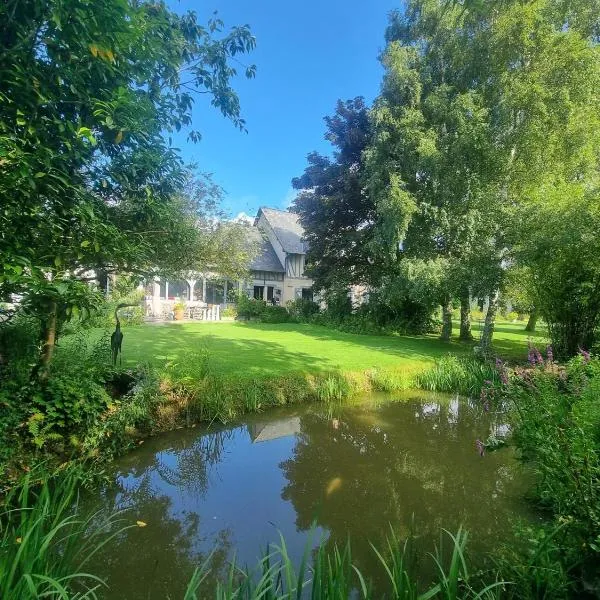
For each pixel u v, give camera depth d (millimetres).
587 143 11016
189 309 21359
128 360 7887
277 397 7191
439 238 14492
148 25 2975
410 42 16109
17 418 3863
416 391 8922
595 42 11398
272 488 4473
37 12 2316
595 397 2924
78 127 2627
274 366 8680
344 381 8172
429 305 15453
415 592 2250
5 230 2590
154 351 9266
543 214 9523
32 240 2936
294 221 31094
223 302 25703
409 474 4844
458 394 8727
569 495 2426
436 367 9594
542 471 2988
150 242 4719
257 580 2834
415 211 13867
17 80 2541
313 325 20219
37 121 2715
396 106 15148
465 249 12328
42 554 2256
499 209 10891
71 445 4270
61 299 2783
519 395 3934
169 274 6082
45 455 3965
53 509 2965
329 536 3514
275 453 5500
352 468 5020
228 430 6188
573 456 2365
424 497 4254
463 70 13344
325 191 20219
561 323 9594
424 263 13297
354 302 23812
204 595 2734
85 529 3395
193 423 5980
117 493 4293
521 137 11008
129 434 5117
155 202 3961
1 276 2303
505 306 12547
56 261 2975
